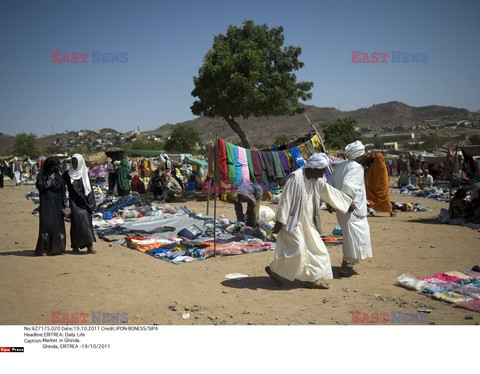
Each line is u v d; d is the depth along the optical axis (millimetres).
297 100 25812
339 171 7547
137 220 13375
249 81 23156
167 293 6406
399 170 31203
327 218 14633
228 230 11570
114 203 15727
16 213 16516
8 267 7648
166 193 20547
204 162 25766
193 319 5410
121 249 9695
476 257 8719
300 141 14141
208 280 7191
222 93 23812
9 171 36188
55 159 8727
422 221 14008
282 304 6000
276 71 25500
